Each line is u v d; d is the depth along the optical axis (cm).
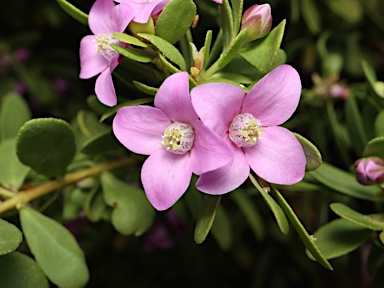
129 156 13
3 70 20
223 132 9
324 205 14
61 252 11
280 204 9
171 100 9
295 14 16
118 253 19
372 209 13
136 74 11
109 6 10
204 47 10
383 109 12
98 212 13
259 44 10
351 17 16
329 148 16
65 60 20
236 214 18
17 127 15
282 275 18
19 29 19
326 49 17
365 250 14
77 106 20
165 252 19
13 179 12
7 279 10
